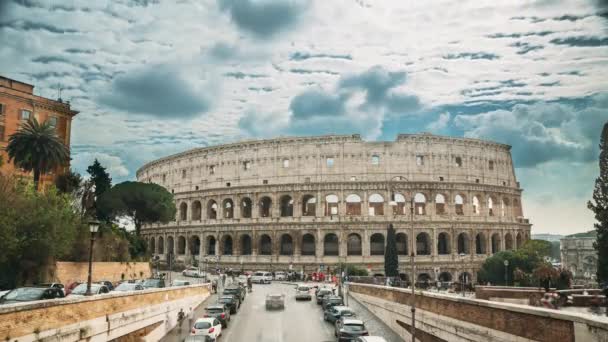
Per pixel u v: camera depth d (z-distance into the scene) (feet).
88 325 116.67
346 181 440.45
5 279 221.66
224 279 356.38
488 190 460.55
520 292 198.18
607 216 249.55
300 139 460.14
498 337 106.93
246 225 455.22
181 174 528.63
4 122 357.41
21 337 92.12
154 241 541.34
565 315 86.48
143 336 155.53
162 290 180.14
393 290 189.47
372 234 431.43
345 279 343.67
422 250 454.81
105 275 299.79
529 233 491.72
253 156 474.90
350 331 154.10
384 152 450.71
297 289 281.54
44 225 227.61
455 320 128.16
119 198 415.85
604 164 256.32
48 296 131.23
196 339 135.74
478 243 485.56
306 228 437.58
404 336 172.35
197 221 493.36
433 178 451.12
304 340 168.04
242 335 175.94
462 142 465.88
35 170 298.97
